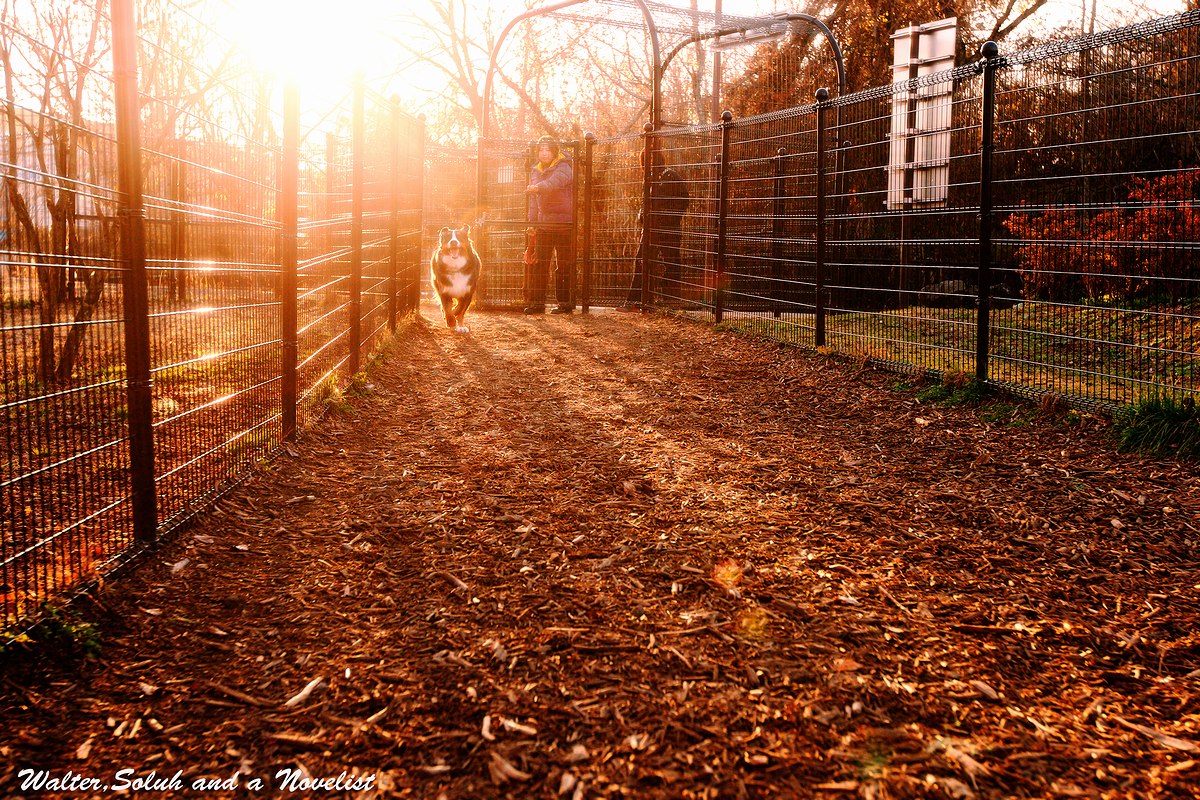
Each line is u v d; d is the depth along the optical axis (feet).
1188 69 15.92
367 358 23.67
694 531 12.41
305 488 14.24
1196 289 19.97
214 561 11.13
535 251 38.83
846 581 10.70
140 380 10.68
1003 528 12.43
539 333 32.37
